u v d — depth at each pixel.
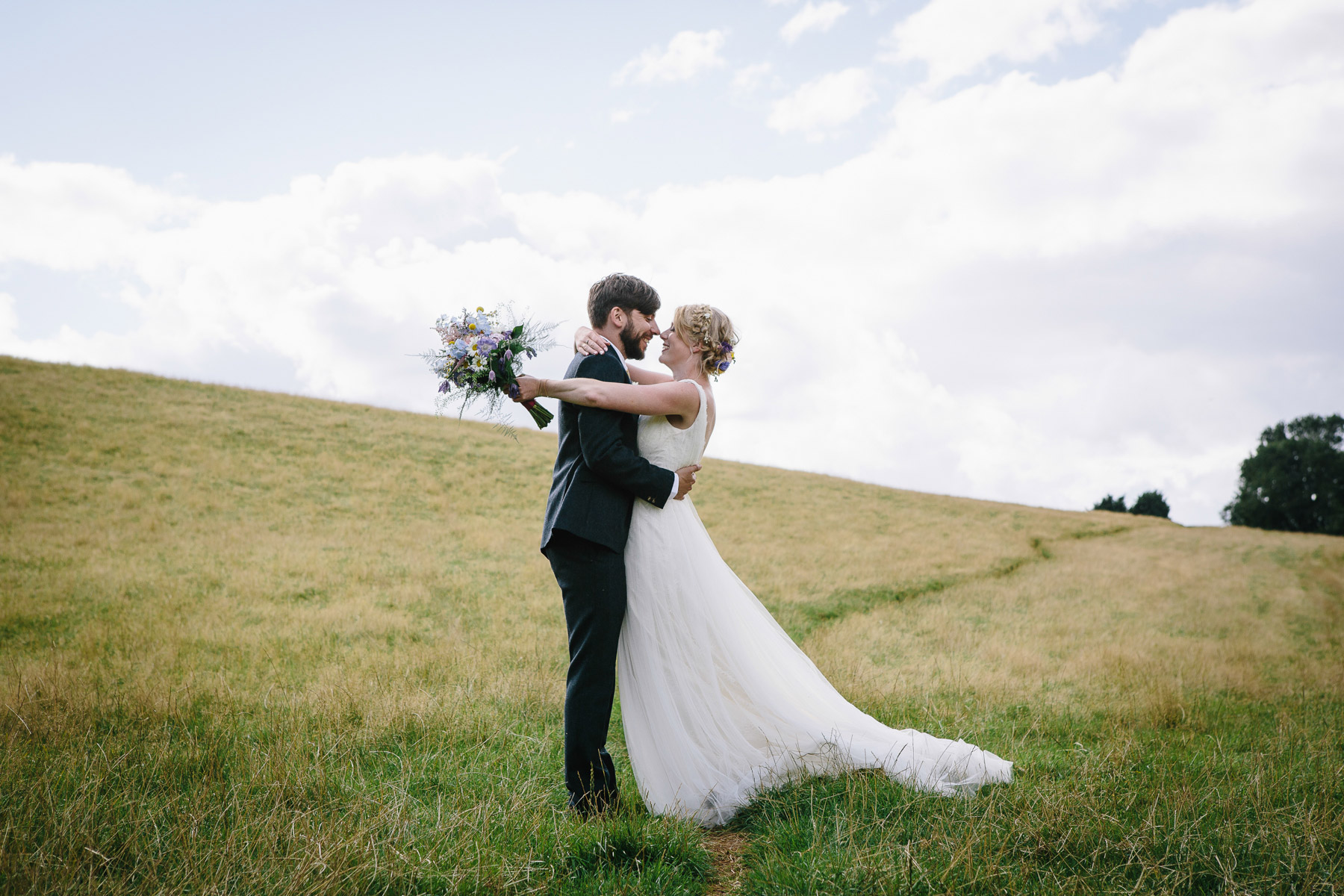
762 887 2.58
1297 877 2.55
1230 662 9.26
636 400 3.26
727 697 3.50
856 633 10.16
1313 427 72.12
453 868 2.57
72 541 13.18
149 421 24.52
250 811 2.97
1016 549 24.55
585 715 3.24
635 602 3.42
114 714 4.85
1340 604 17.81
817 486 33.69
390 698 5.11
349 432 28.31
